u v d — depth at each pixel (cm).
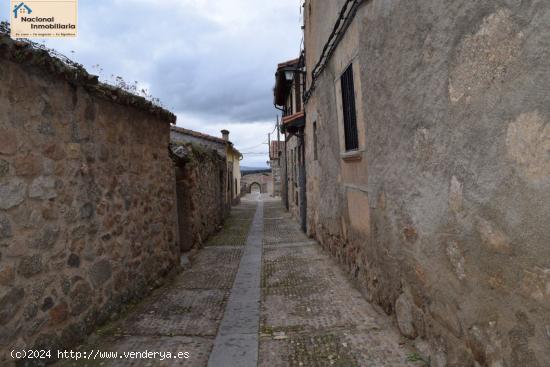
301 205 1021
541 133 154
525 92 161
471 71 198
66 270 306
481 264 202
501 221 182
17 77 259
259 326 359
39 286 274
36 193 274
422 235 269
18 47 248
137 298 434
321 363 284
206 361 292
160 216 525
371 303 400
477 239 203
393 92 303
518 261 173
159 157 532
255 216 1472
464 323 222
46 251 283
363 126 404
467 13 198
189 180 738
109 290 374
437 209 244
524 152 164
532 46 156
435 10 229
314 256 666
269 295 456
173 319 380
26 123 267
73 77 312
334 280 504
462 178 213
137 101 429
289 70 999
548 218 153
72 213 317
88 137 345
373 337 322
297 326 357
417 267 281
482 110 191
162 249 527
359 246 450
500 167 180
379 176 349
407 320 306
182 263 620
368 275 410
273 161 2941
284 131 1177
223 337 335
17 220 255
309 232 891
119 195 404
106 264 370
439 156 237
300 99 1148
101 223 363
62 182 305
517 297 175
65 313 303
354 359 287
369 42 351
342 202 534
